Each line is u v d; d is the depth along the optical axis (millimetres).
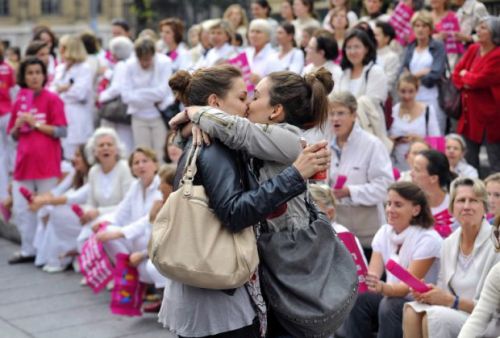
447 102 9055
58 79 11391
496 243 4742
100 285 7566
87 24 42781
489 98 8656
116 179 8422
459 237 5598
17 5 43906
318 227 3979
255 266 3793
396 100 9562
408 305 5430
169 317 3990
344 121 6828
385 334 5777
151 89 10281
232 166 3834
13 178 9484
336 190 6906
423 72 9250
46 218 9133
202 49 11547
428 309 5293
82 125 11328
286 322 3969
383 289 5680
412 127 8445
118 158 8500
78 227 8797
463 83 8758
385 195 6898
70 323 7176
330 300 3867
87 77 11289
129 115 10609
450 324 5211
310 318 3846
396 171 7602
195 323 3885
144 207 7703
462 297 5484
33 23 43844
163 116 10398
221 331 3867
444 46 9367
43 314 7449
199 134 3881
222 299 3865
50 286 8367
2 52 11438
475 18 9938
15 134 9422
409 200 5895
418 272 5824
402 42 10414
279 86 4039
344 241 6000
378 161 6906
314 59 8344
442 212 6512
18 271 9062
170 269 3748
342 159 7020
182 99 4289
